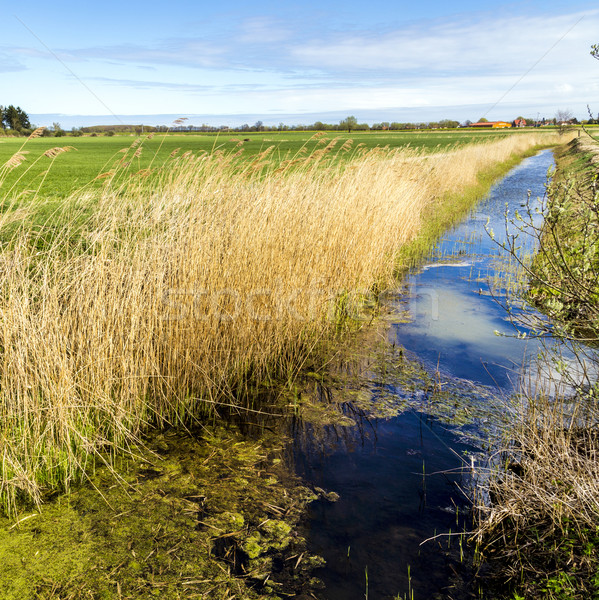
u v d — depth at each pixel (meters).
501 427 4.57
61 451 3.75
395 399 5.18
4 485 3.47
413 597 2.77
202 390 5.05
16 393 3.82
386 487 3.80
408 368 5.83
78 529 3.24
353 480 3.89
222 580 2.87
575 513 3.00
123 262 4.74
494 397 5.10
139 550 3.07
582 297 3.57
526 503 3.19
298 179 7.62
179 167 6.24
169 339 4.81
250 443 4.43
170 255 5.12
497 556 3.05
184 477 3.88
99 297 4.33
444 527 3.36
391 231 9.97
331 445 4.39
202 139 59.84
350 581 2.89
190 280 5.05
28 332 3.79
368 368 5.88
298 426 4.72
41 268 4.57
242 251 5.61
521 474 3.76
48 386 3.77
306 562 3.04
